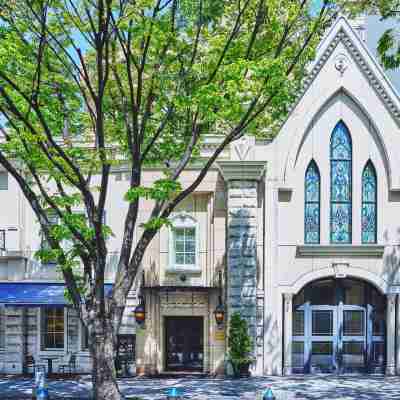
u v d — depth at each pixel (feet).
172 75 59.57
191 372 89.92
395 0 56.80
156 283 90.48
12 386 79.82
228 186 89.25
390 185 90.02
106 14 53.06
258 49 60.64
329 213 90.17
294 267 89.61
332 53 91.15
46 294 89.04
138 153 59.41
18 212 92.99
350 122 91.15
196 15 57.31
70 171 61.16
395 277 89.25
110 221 91.81
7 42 52.75
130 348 90.27
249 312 87.56
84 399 71.15
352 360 90.53
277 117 66.95
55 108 61.52
